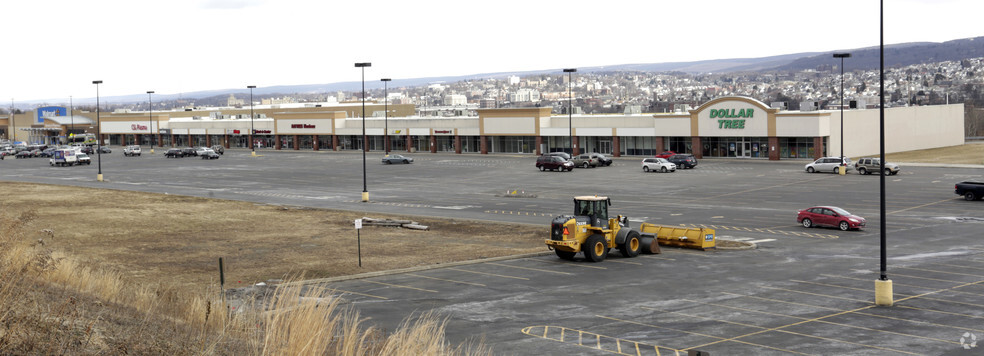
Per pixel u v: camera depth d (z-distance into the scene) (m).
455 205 63.31
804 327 24.70
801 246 41.31
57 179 93.81
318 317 13.55
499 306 28.27
